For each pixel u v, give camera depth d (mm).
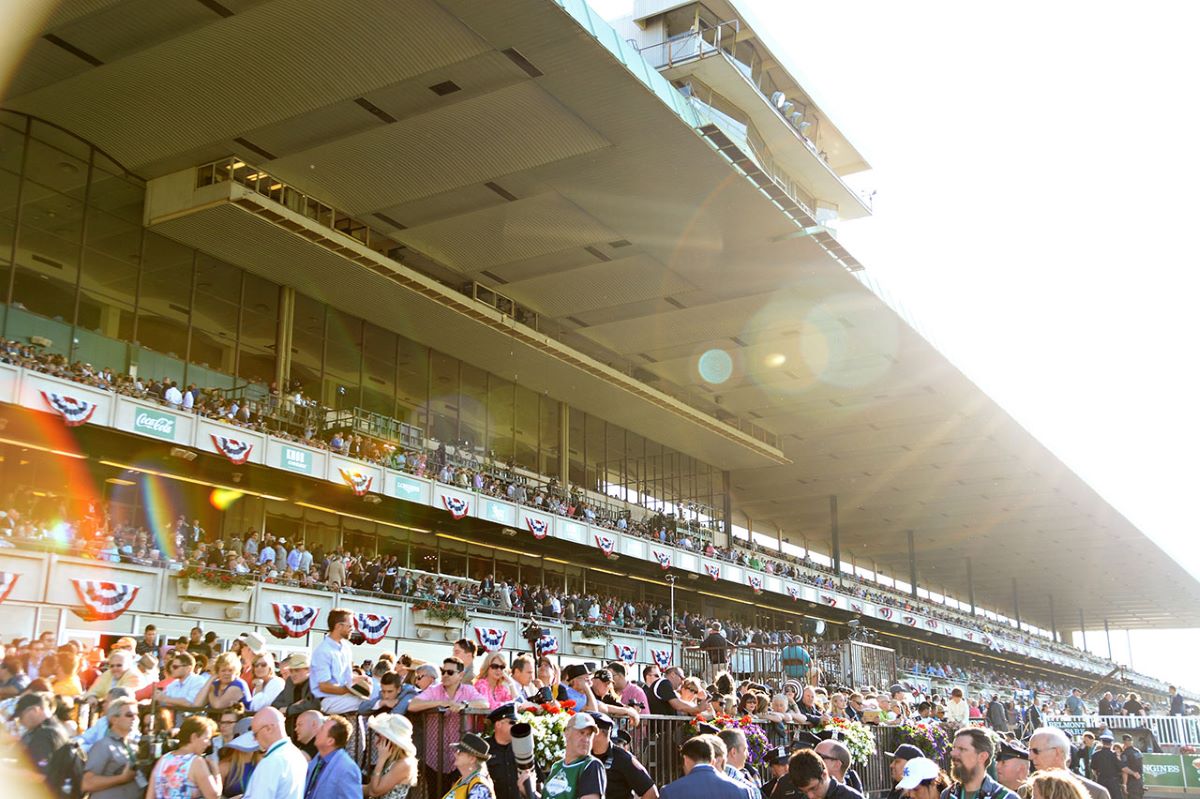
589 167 31531
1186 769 26719
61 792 8758
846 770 9727
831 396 54250
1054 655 90500
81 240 30797
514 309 41844
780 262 38281
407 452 38219
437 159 31125
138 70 26734
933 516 78875
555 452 48750
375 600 32156
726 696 14406
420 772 10547
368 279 35906
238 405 32250
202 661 14617
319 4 24234
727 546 60969
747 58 42375
